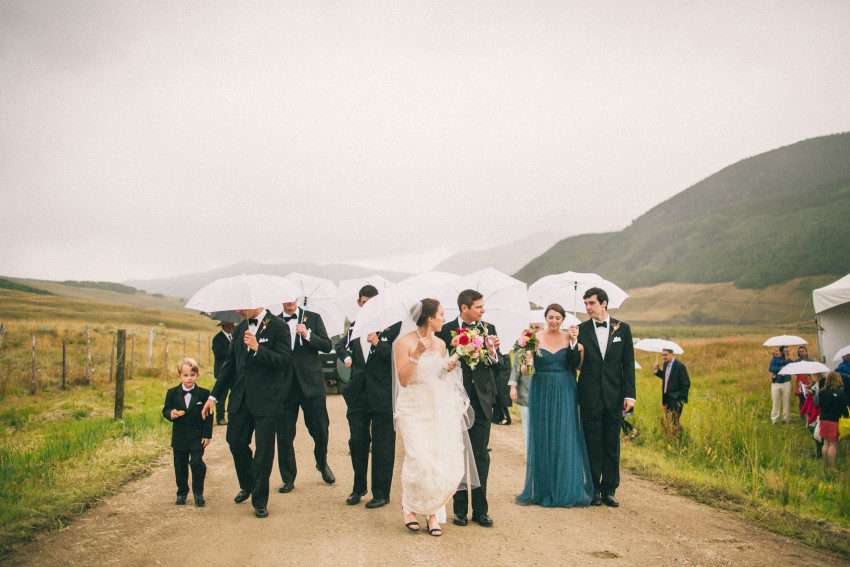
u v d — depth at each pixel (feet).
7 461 23.26
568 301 26.04
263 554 14.97
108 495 20.63
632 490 23.06
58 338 94.38
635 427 36.96
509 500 21.31
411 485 16.98
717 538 16.94
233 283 18.80
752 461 26.84
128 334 112.68
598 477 20.65
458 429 17.53
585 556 15.15
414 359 17.46
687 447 30.63
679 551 15.70
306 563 14.39
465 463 17.88
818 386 34.99
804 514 19.61
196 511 18.85
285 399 21.75
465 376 18.47
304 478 24.12
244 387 19.02
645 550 15.72
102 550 15.01
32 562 13.91
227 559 14.57
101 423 34.81
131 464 25.36
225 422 38.68
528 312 22.17
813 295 57.82
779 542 16.75
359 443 20.18
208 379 69.10
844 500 20.51
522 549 15.66
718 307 583.99
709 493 22.31
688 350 102.94
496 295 22.43
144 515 18.29
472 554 15.19
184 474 19.65
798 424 41.29
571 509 20.03
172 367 81.41
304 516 18.51
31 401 48.44
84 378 60.29
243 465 19.76
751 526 18.33
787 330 361.30
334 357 58.70
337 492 21.80
